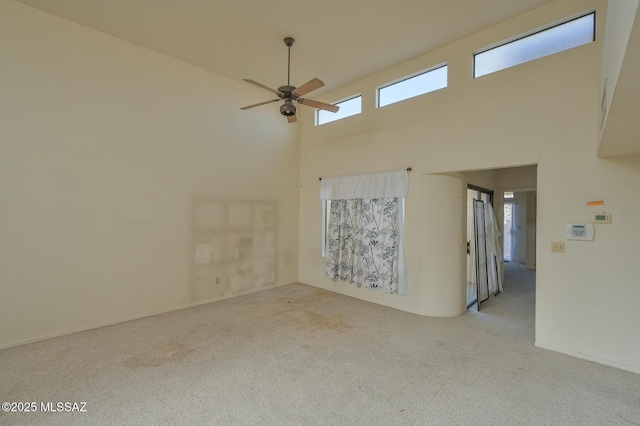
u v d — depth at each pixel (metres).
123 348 3.10
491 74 3.56
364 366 2.76
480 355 2.99
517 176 5.58
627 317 2.72
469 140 3.72
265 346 3.16
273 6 3.21
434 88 4.14
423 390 2.40
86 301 3.58
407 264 4.33
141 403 2.21
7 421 2.01
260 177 5.41
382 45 3.96
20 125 3.16
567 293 3.01
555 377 2.59
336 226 5.27
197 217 4.57
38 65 3.26
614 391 2.39
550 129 3.13
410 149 4.30
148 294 4.07
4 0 3.09
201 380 2.52
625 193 2.74
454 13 3.33
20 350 3.03
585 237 2.91
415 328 3.68
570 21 3.11
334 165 5.38
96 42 3.65
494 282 5.28
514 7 3.24
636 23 0.97
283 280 5.83
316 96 5.64
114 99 3.78
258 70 4.66
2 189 3.07
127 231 3.89
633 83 1.39
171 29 3.63
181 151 4.38
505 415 2.11
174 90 4.31
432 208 4.11
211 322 3.85
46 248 3.31
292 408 2.17
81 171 3.54
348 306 4.54
